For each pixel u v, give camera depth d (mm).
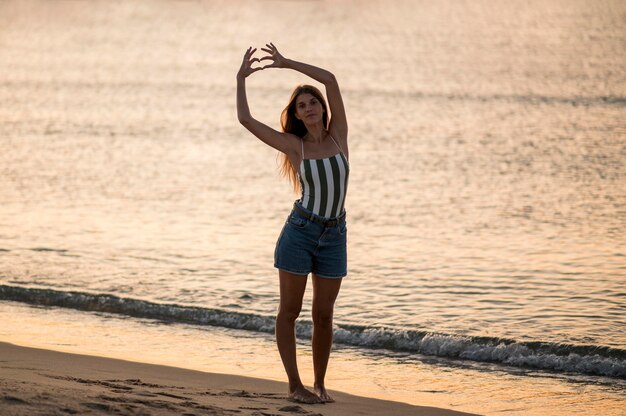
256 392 7172
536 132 30328
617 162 24531
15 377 6230
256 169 24250
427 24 84438
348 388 8055
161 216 17953
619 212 18203
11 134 30453
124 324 10703
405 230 16688
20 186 21172
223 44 71500
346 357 9398
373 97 40500
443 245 15328
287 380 8148
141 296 11930
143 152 27141
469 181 22141
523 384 8352
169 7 111688
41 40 74188
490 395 7926
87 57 61844
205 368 8656
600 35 67750
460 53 60375
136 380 7020
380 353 9617
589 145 27469
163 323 10812
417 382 8383
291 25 88188
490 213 18297
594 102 37656
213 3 117625
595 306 11273
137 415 5141
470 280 12789
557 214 18094
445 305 11438
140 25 89562
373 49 64875
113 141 29312
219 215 18156
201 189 21266
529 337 9859
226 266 13719
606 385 8367
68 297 11711
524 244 15352
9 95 41812
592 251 14727
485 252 14734
